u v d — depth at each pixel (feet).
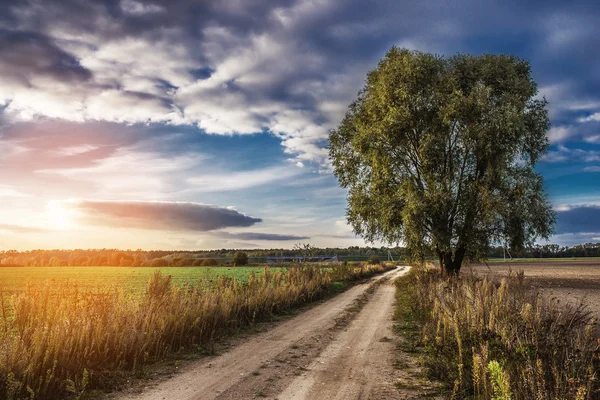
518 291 39.52
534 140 94.12
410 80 94.84
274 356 32.78
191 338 36.27
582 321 28.27
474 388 21.29
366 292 92.58
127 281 125.70
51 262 436.76
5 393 20.24
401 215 93.25
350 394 23.24
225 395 22.91
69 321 27.43
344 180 119.14
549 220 93.91
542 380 17.84
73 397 21.95
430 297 53.78
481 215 89.66
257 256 305.94
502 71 98.68
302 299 70.54
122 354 28.37
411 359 31.83
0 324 26.07
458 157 94.94
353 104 115.65
